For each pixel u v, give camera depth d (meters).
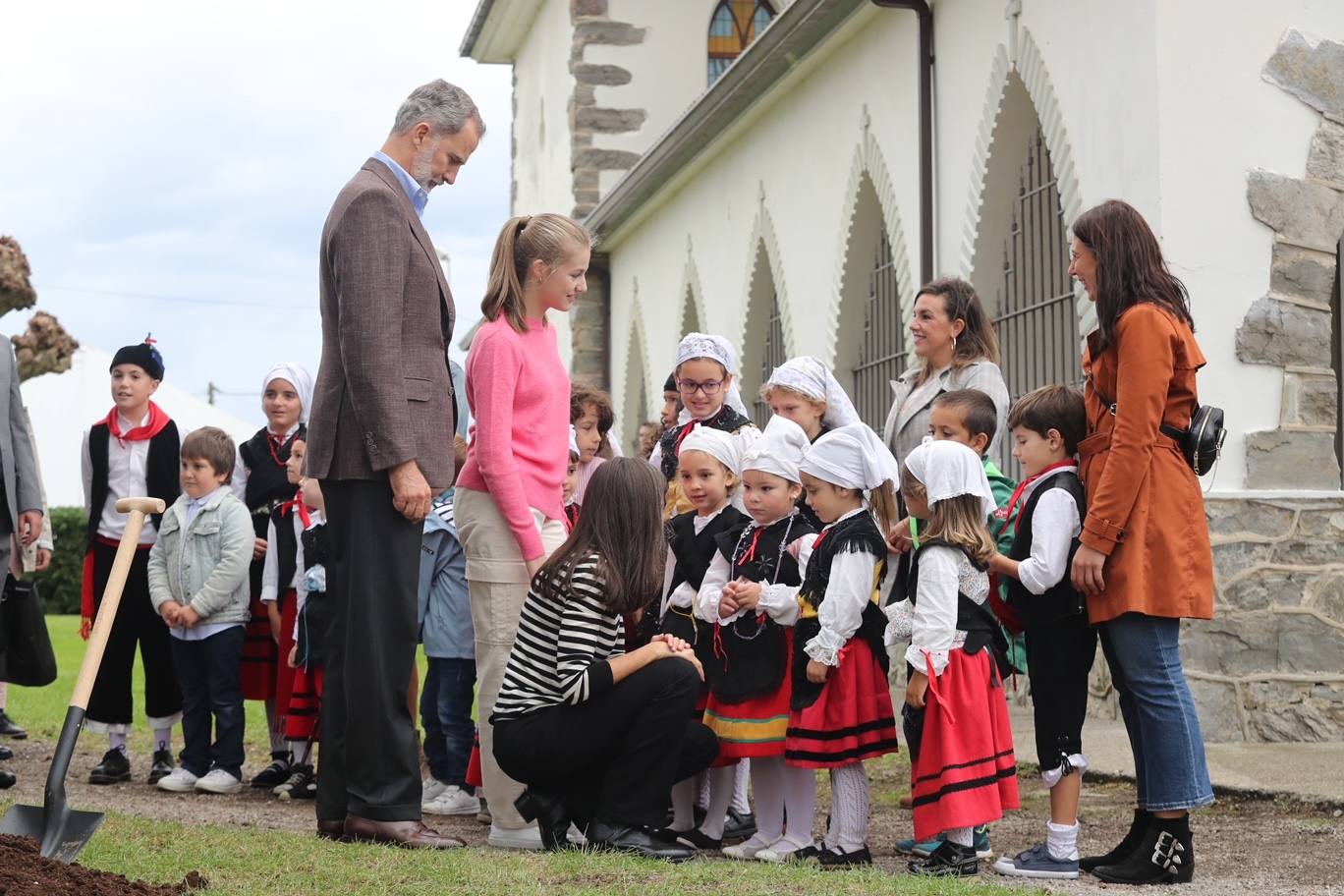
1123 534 4.27
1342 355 7.93
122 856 4.01
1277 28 7.15
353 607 4.49
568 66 20.36
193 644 6.18
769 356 14.20
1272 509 6.88
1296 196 7.11
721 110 13.36
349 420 4.52
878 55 10.72
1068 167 7.96
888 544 4.79
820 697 4.48
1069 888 4.15
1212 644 6.78
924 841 4.55
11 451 6.27
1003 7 8.73
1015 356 9.24
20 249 12.72
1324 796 5.41
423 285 4.56
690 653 4.53
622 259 19.28
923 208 9.84
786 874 3.96
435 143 4.67
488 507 4.73
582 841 4.52
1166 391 4.27
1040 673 4.45
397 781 4.45
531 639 4.52
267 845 4.26
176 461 6.66
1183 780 4.25
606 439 6.26
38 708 9.20
